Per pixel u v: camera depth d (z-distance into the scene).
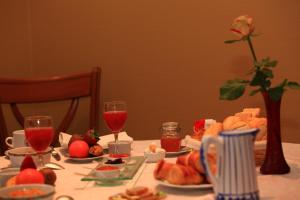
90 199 1.10
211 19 2.46
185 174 1.11
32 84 2.33
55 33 2.62
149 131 2.58
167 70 2.53
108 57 2.58
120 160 1.43
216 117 2.49
